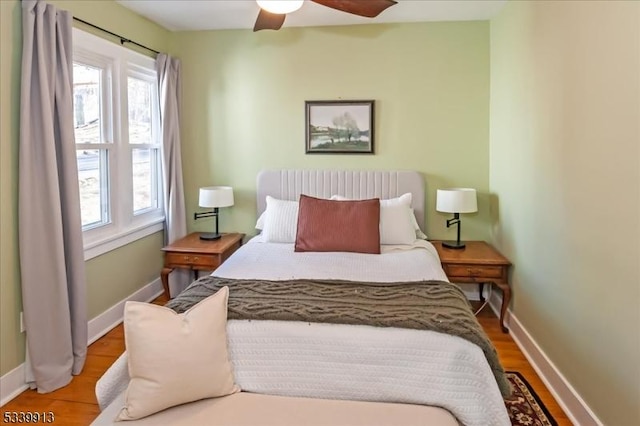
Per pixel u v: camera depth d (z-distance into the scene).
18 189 2.33
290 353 1.80
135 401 1.57
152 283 3.82
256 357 1.81
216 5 3.27
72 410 2.23
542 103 2.55
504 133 3.32
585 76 2.02
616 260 1.78
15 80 2.31
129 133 3.54
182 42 3.96
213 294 2.03
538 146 2.62
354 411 1.63
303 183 3.88
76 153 2.65
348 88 3.82
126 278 3.43
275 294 2.11
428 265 2.79
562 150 2.28
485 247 3.57
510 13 3.15
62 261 2.45
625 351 1.72
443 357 1.73
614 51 1.77
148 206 3.90
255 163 4.00
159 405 1.58
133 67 3.49
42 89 2.33
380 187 3.80
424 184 3.80
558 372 2.35
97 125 3.12
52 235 2.41
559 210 2.33
